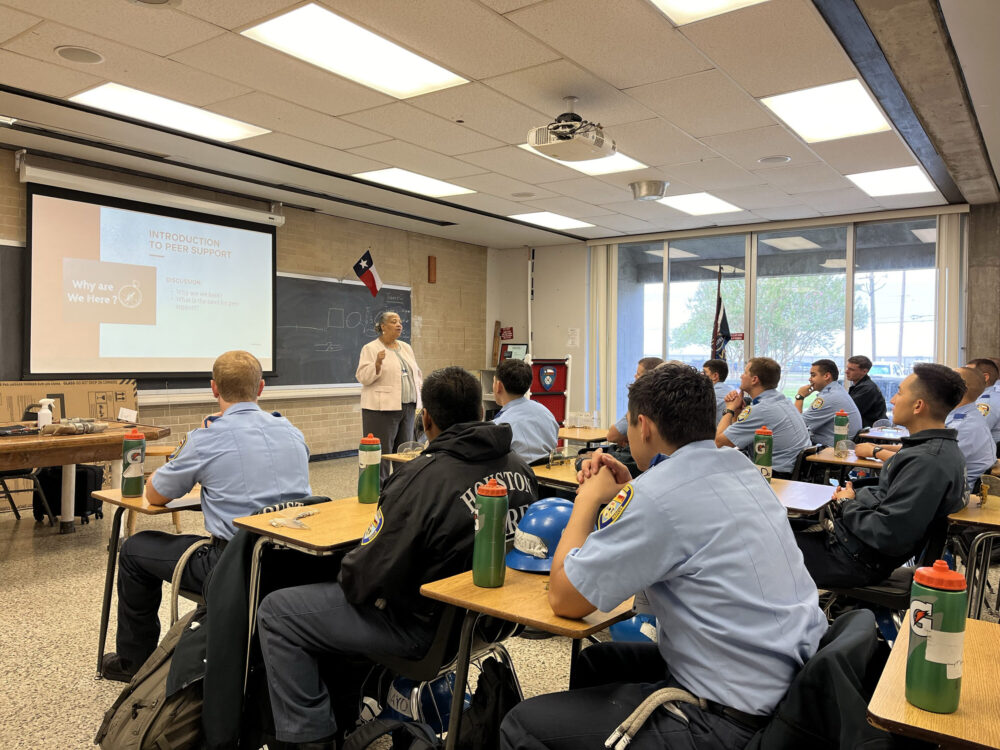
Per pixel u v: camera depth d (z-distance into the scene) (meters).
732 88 3.77
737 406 4.25
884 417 5.86
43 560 3.81
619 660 1.56
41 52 3.40
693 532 1.23
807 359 7.44
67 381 5.23
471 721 1.58
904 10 2.89
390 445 5.39
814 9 2.90
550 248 9.20
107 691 2.40
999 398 4.53
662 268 8.41
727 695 1.19
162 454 4.51
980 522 2.35
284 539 1.81
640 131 4.50
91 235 5.44
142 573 2.34
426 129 4.51
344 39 3.24
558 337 9.13
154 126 4.54
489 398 8.68
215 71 3.61
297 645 1.73
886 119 4.20
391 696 1.95
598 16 2.99
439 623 1.67
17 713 2.24
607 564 1.24
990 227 6.40
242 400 2.39
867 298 7.09
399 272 8.15
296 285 7.02
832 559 2.34
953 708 0.99
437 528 1.66
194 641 1.85
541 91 3.84
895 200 6.34
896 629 2.39
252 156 5.20
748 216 7.18
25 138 4.80
